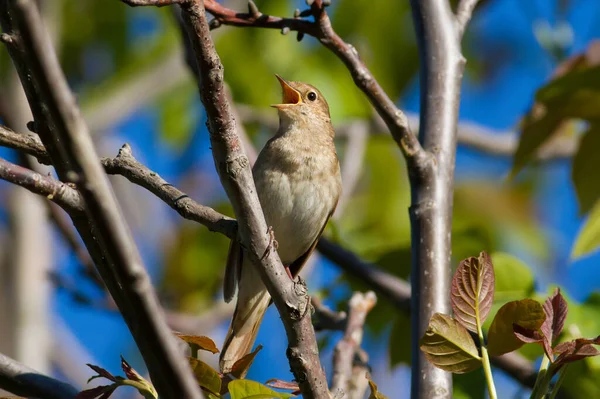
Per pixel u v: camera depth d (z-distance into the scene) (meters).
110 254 3.95
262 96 12.31
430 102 7.53
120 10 13.37
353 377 7.20
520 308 5.03
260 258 5.05
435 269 6.71
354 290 9.80
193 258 12.23
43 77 3.57
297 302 5.07
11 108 10.57
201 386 4.99
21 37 3.50
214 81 4.69
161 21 13.41
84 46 13.35
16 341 10.61
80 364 12.23
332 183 9.01
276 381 5.40
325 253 9.47
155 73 13.26
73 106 3.68
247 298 8.24
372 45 12.56
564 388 7.54
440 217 6.90
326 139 9.34
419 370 6.19
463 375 8.07
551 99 9.04
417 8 7.93
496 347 5.10
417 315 6.56
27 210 11.16
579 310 7.77
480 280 5.17
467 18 8.01
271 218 8.78
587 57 9.30
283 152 8.87
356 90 12.36
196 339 5.22
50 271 10.55
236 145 4.87
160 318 4.07
